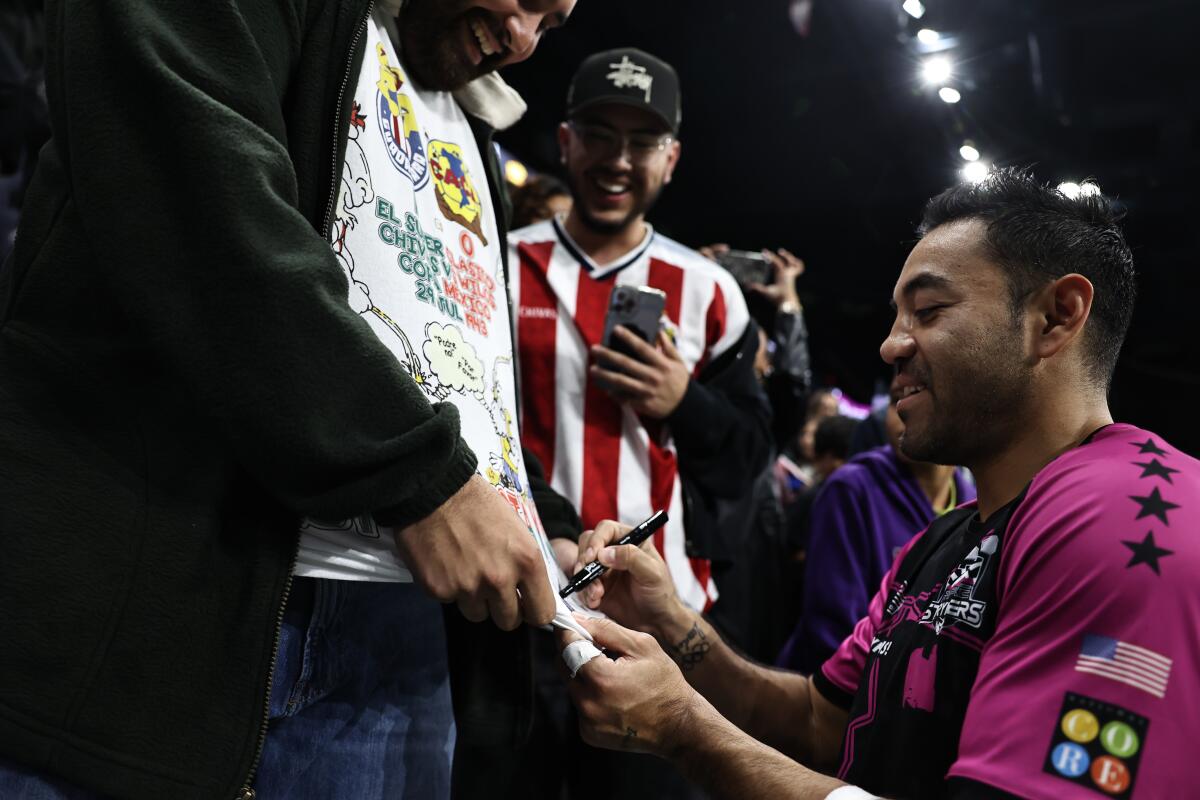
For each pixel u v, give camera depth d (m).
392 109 1.13
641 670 1.07
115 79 0.90
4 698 0.82
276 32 0.99
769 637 2.67
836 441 4.11
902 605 1.18
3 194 2.21
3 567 0.84
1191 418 8.00
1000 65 5.39
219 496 0.93
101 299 0.93
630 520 2.02
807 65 6.34
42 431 0.89
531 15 1.16
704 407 2.06
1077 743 0.83
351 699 1.10
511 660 1.32
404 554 0.95
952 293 1.12
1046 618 0.90
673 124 2.19
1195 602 0.84
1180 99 6.03
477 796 1.87
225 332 0.86
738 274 3.07
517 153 5.99
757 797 1.00
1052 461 1.05
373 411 0.89
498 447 1.14
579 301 2.15
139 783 0.85
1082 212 1.13
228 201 0.87
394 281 1.06
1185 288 7.52
